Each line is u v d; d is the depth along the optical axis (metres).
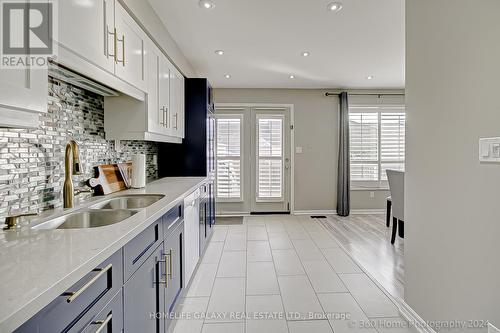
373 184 5.32
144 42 2.12
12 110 0.91
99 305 0.92
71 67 1.28
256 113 5.22
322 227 4.33
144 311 1.33
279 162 5.24
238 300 2.21
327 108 5.24
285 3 2.32
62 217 1.44
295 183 5.29
